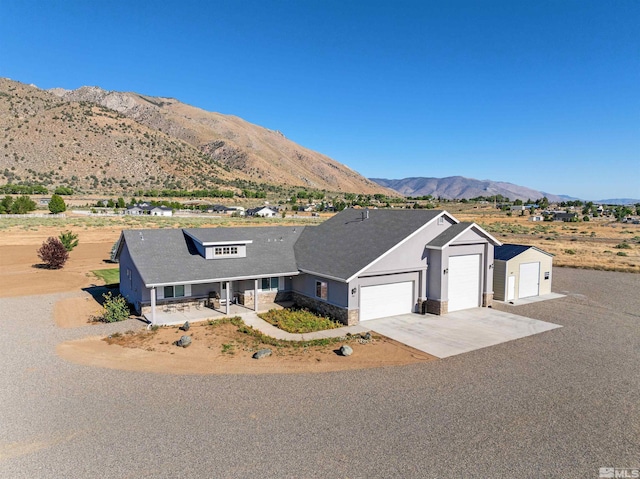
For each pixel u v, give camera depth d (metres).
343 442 9.45
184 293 21.47
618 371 13.77
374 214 25.30
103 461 8.67
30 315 20.48
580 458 8.91
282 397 11.73
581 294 26.53
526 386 12.55
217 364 14.21
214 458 8.80
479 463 8.69
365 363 14.43
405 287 21.38
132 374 13.30
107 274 31.77
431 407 11.16
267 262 22.92
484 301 23.11
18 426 10.08
